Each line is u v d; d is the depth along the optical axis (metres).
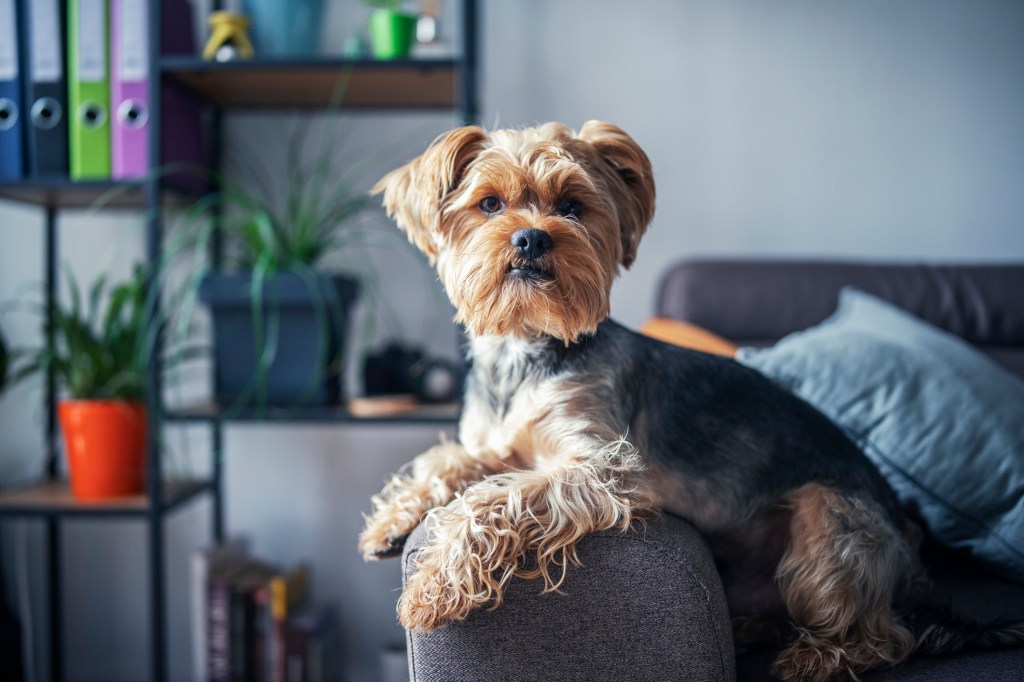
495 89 2.22
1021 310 1.89
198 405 1.94
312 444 2.28
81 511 1.79
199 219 2.18
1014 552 1.30
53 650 2.18
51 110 1.86
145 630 2.28
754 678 1.06
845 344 1.49
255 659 1.99
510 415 1.16
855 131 2.23
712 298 1.93
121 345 1.87
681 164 2.24
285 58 1.79
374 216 2.24
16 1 1.86
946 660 1.06
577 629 0.91
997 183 2.23
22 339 2.24
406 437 2.27
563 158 1.11
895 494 1.31
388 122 2.24
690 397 1.20
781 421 1.22
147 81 1.85
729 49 2.23
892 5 2.22
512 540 0.95
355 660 2.28
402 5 2.03
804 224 2.24
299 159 2.24
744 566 1.25
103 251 2.24
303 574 2.17
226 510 2.28
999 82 2.22
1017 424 1.37
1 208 2.22
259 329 1.84
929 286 1.92
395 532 1.06
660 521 1.01
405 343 2.17
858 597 1.07
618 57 2.22
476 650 0.91
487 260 1.09
